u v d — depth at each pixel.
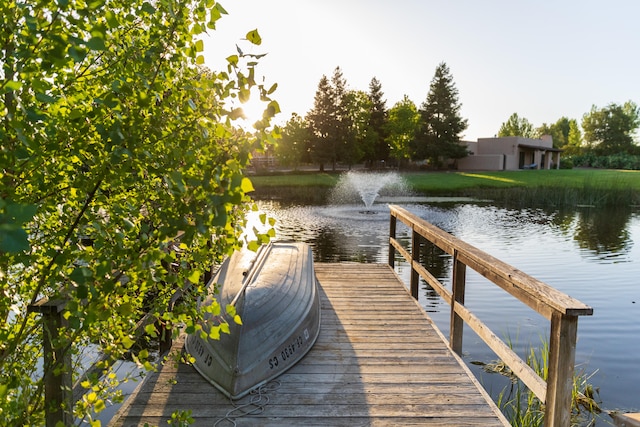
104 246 1.55
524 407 4.00
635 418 0.78
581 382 4.73
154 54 1.60
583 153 67.50
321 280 6.20
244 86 1.42
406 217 5.78
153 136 1.59
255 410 2.90
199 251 1.81
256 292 3.70
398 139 45.34
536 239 13.06
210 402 2.99
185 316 1.83
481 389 3.20
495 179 32.16
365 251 11.34
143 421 2.76
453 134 43.84
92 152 1.58
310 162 44.72
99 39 1.22
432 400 3.05
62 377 2.10
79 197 1.70
